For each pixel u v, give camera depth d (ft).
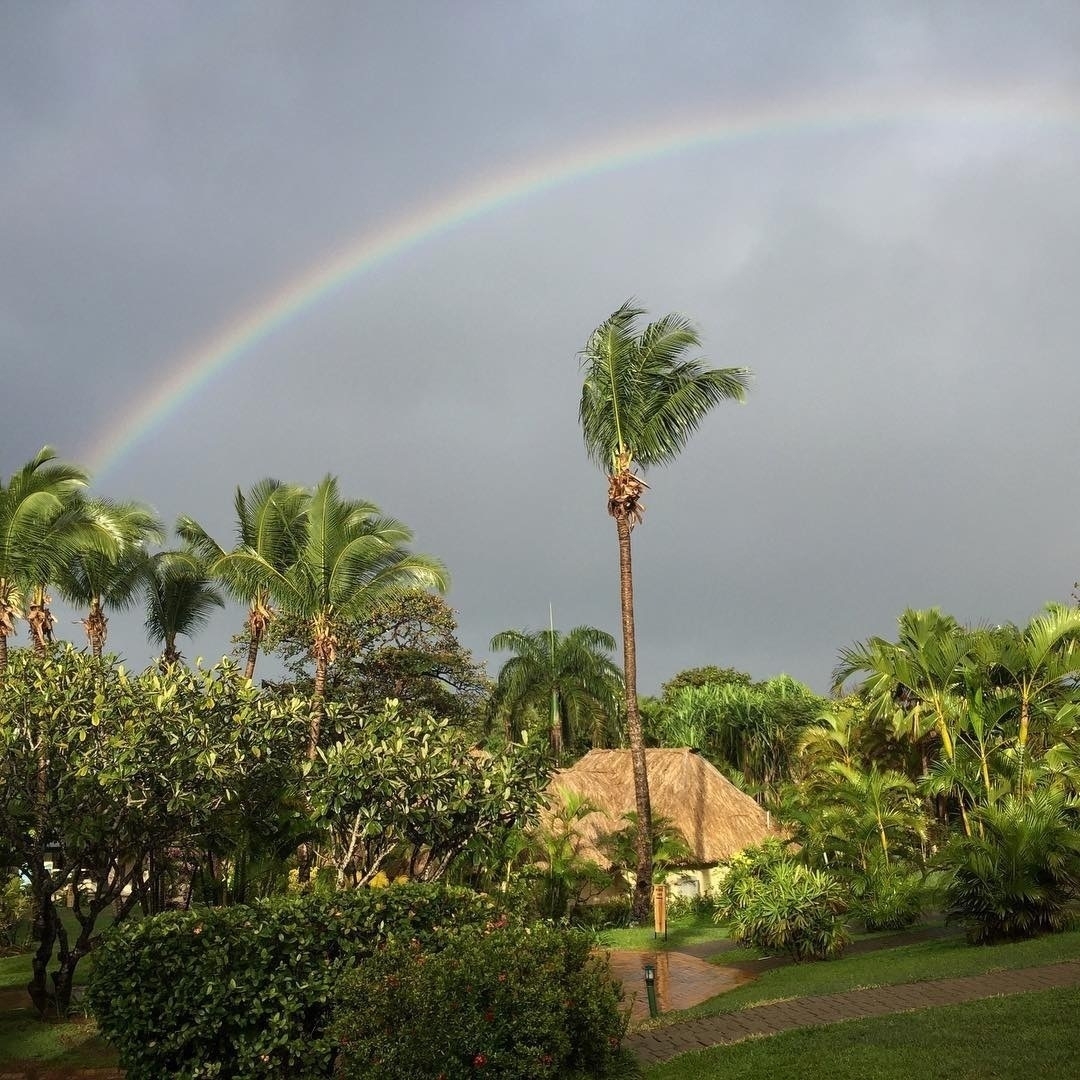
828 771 89.20
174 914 37.22
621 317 94.58
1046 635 86.89
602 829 105.09
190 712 57.31
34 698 54.49
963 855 57.62
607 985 34.06
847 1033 34.22
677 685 266.98
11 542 69.15
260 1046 34.81
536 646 172.55
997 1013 34.30
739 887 71.72
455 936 34.63
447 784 63.46
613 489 93.97
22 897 82.38
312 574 91.76
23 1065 43.57
